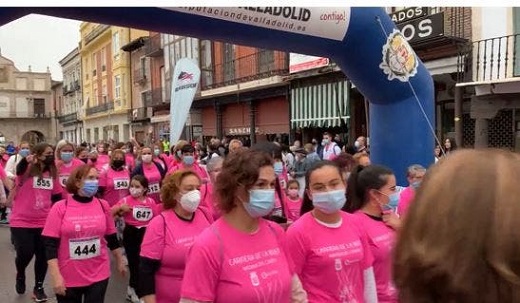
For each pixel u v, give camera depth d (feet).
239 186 8.29
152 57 94.73
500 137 36.19
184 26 15.07
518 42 34.63
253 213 8.34
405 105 20.94
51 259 14.08
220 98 70.79
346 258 10.22
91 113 143.43
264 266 8.43
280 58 57.57
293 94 55.98
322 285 10.10
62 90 196.13
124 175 26.78
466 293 2.96
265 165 8.32
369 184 11.50
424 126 21.20
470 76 37.04
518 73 34.55
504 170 3.08
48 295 21.48
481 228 2.98
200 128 78.48
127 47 109.81
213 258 8.11
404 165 21.08
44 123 214.07
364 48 18.95
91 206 14.79
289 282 8.69
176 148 25.55
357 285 10.41
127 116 115.65
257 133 64.90
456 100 37.27
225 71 69.00
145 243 12.39
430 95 21.68
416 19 37.83
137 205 20.66
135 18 14.20
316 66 50.31
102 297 14.84
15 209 20.71
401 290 3.27
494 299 2.92
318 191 10.16
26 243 20.59
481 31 36.63
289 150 42.42
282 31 16.84
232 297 8.09
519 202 2.96
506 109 35.17
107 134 132.16
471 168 3.15
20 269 21.36
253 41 16.78
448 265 3.01
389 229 11.37
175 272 12.33
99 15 13.75
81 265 14.46
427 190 3.26
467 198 3.06
